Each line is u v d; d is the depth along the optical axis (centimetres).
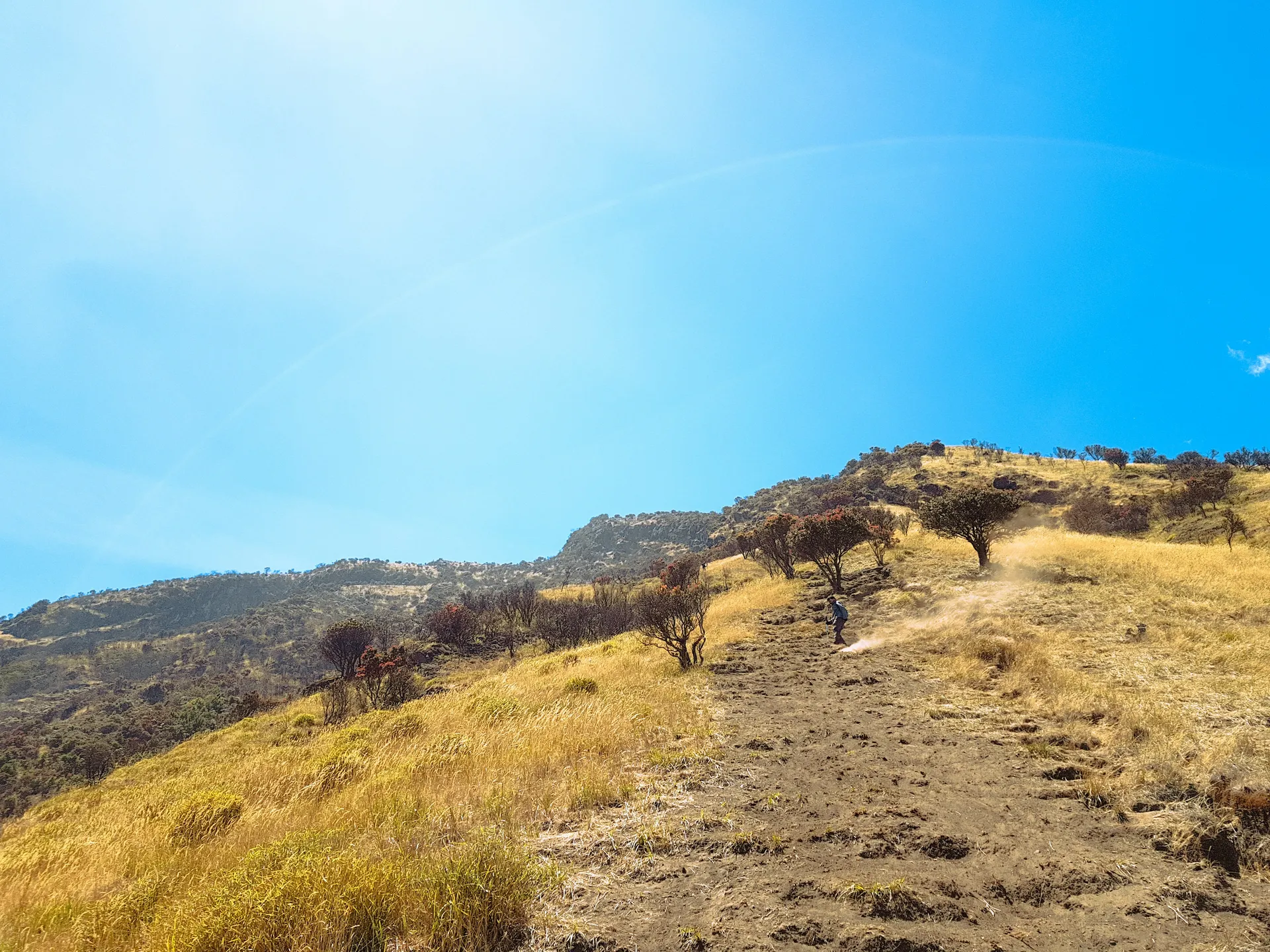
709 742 694
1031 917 337
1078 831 427
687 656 1240
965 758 582
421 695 2100
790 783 557
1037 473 7931
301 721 2039
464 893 362
